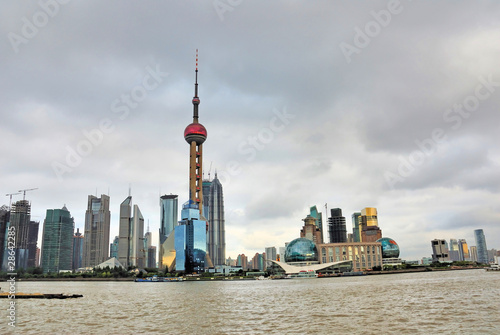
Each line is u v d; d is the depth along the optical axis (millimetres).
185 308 126625
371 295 155500
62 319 104312
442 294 149000
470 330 77312
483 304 113875
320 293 175875
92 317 107562
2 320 103750
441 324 84188
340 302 132125
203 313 112625
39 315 113312
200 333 81562
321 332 79250
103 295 199125
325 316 99938
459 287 182125
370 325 85250
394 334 75625
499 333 74125
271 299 152375
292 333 79062
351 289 196875
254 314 107625
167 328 87875
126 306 136375
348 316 98812
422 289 178500
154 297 179000
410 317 94438
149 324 93875
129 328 88688
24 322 100125
